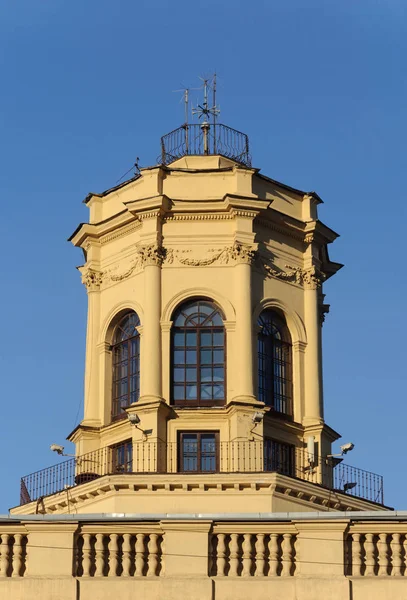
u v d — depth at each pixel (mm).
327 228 61062
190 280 58500
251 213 58875
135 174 60812
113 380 59469
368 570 42969
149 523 43750
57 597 43094
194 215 59125
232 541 43562
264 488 53500
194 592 42938
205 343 57969
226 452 55812
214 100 63062
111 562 43531
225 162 61375
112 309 59875
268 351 58875
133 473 53812
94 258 61094
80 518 43812
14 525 43938
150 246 58719
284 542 43469
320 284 61094
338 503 55062
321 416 59031
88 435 58562
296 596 42781
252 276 58625
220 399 57188
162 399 56656
